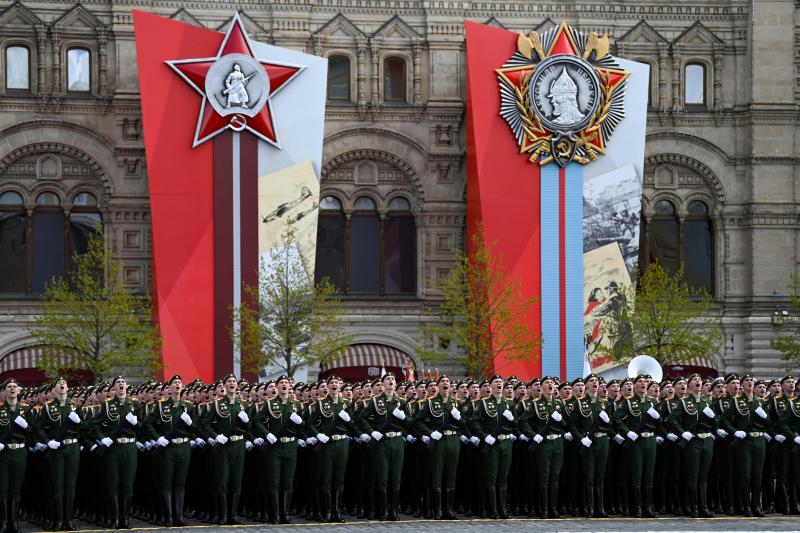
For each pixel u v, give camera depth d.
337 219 119.75
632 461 62.00
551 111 112.56
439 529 56.44
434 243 119.38
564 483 62.59
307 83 111.12
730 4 122.31
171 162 108.81
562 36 113.19
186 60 108.81
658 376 77.88
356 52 119.38
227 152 109.50
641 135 114.38
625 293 113.38
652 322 113.06
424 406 61.28
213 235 109.12
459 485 63.59
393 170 120.25
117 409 58.06
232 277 109.25
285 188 110.38
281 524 59.25
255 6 117.81
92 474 59.75
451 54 120.00
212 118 109.00
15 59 116.44
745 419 62.69
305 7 118.19
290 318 108.94
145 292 116.31
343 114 119.00
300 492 63.03
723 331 121.19
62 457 56.88
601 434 61.66
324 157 119.00
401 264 120.25
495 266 110.19
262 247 109.69
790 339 114.56
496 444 61.06
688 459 62.25
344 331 117.81
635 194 114.12
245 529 57.06
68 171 116.81
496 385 61.81
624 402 62.41
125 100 116.44
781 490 63.75
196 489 62.22
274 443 59.53
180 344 108.06
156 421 58.66
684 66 122.75
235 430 59.44
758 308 120.56
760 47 121.44
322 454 60.00
